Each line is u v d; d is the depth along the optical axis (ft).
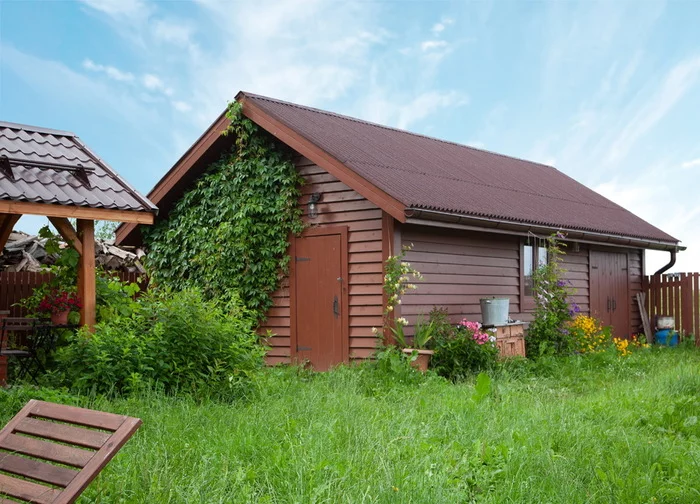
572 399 30.45
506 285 51.29
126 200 34.63
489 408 26.71
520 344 47.03
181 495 16.20
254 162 47.93
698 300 66.18
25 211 30.86
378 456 18.84
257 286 47.93
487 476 17.90
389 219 42.34
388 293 41.81
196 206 51.24
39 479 13.99
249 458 19.47
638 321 68.49
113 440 13.70
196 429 22.91
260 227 47.91
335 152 43.57
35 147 35.53
